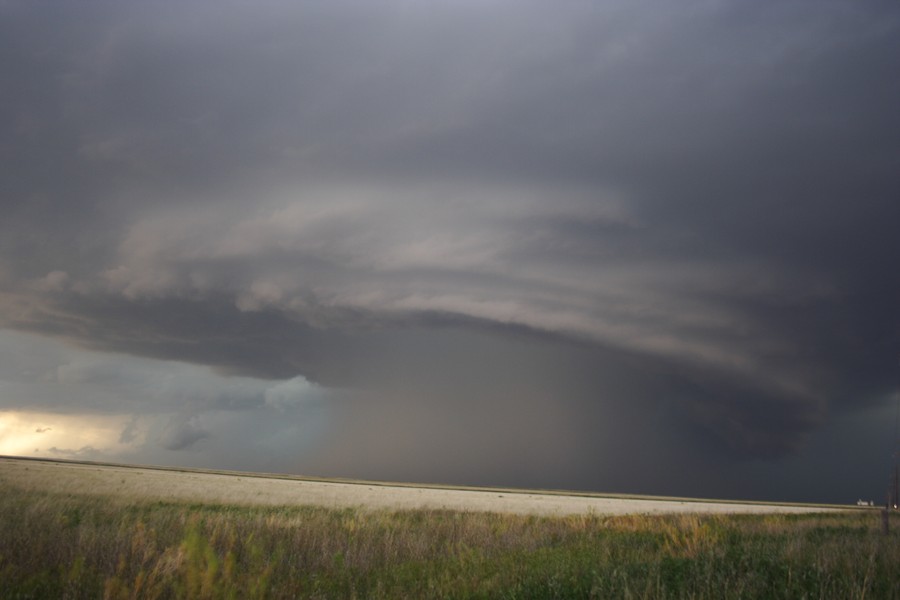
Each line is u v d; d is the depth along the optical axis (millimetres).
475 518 20703
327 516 20000
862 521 25156
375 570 10680
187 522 14211
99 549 9875
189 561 8688
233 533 12203
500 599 8586
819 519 27578
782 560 10555
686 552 12453
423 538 14109
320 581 9570
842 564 10062
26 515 12156
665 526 19172
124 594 7715
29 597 7605
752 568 10062
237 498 36250
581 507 52875
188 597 7910
